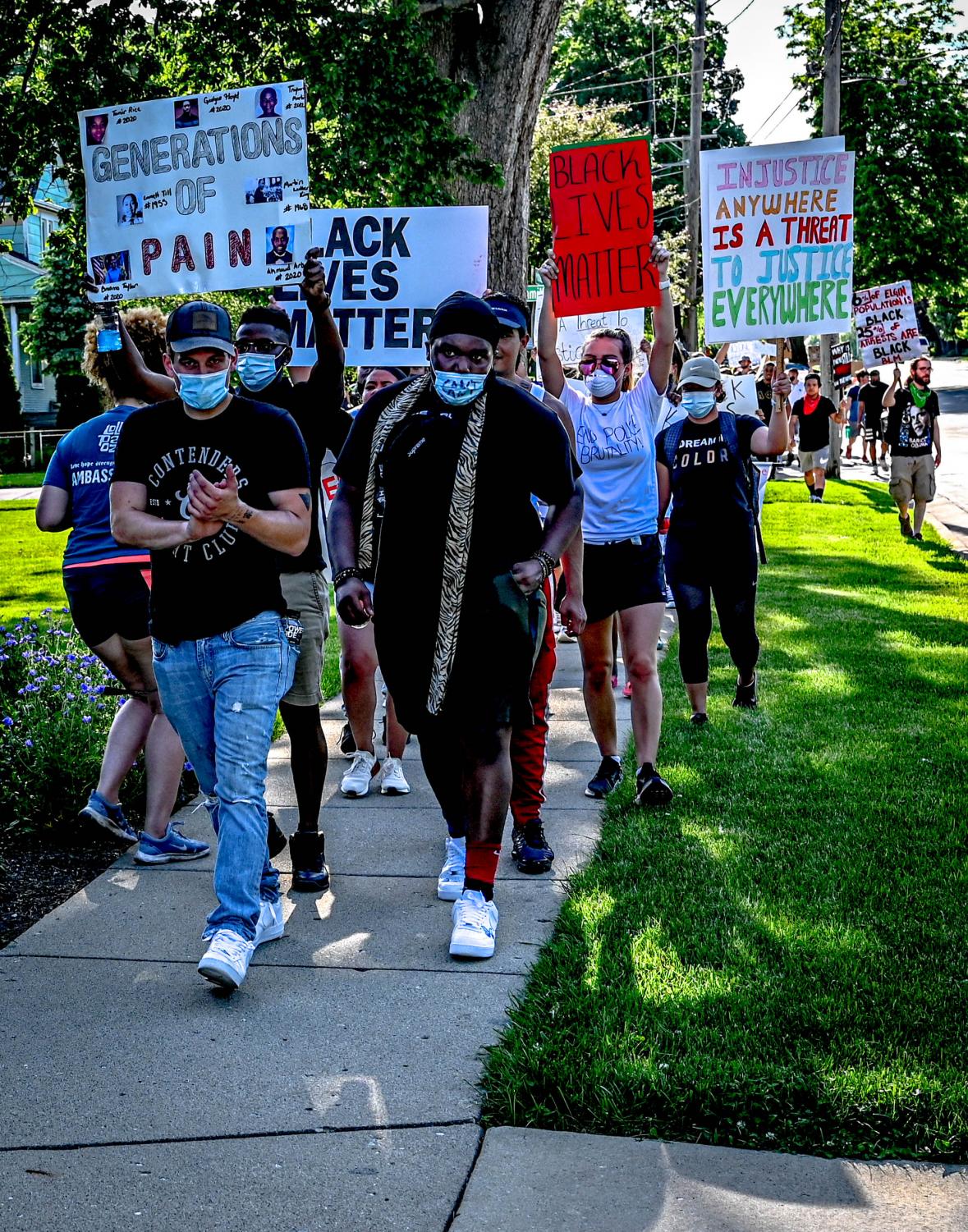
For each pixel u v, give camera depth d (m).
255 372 4.73
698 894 4.34
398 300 6.64
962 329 66.19
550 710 7.44
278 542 3.71
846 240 7.05
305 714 4.54
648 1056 3.23
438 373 3.85
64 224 12.59
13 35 11.39
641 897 4.32
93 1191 2.80
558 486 4.00
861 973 3.68
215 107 5.45
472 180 12.57
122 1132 3.02
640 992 3.57
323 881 4.60
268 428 3.81
